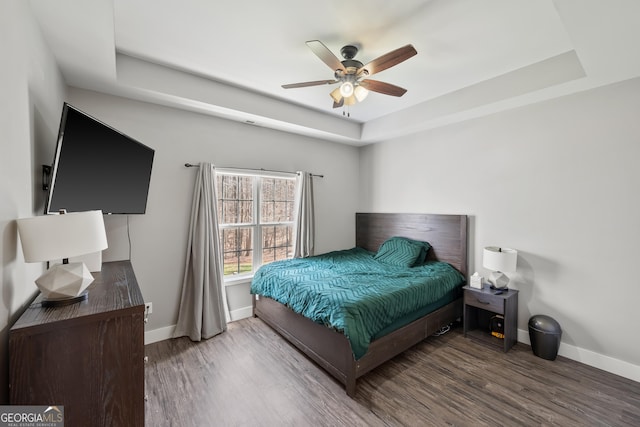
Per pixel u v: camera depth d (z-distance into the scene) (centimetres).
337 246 462
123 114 269
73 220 122
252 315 359
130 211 234
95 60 204
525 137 291
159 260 294
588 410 193
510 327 277
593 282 251
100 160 187
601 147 245
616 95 237
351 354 206
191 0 171
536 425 180
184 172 307
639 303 229
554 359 257
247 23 194
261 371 238
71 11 151
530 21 192
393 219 428
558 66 239
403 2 174
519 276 296
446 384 222
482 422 182
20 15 129
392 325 246
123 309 118
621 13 147
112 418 115
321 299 236
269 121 341
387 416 188
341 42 217
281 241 404
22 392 100
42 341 103
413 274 314
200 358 258
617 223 238
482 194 328
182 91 268
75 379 109
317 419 185
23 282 131
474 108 299
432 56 239
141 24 195
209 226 310
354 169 483
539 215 283
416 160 399
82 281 126
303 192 399
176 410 192
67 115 148
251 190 373
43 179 170
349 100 251
